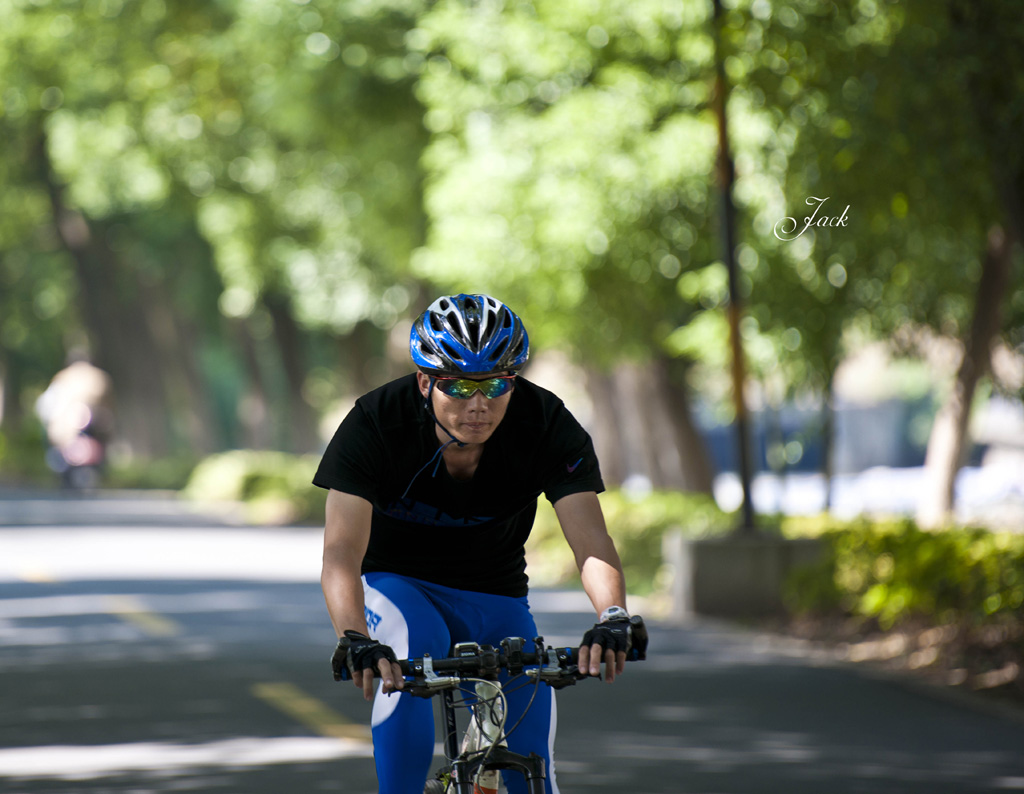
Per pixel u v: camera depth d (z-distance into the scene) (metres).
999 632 32.66
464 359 12.81
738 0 39.81
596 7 52.44
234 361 181.75
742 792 21.69
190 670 32.97
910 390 170.75
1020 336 51.44
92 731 26.06
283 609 44.72
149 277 136.62
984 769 23.56
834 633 38.75
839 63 35.88
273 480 98.38
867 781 22.55
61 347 165.25
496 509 14.01
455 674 12.23
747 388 43.97
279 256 90.31
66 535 72.31
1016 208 34.41
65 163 100.62
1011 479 86.94
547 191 52.94
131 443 138.50
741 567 43.25
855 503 97.94
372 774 22.55
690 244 52.75
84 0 88.19
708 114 49.81
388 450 13.56
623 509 54.91
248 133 89.56
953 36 33.81
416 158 70.31
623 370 88.94
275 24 69.31
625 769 23.22
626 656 12.83
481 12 56.94
